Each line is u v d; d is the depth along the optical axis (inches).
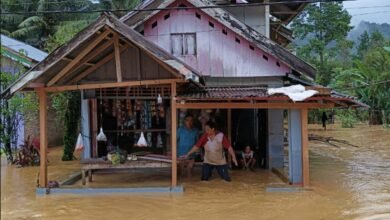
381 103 1258.0
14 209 357.4
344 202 370.9
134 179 479.5
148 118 542.3
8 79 562.3
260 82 524.4
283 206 359.9
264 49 508.1
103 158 454.9
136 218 330.0
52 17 1391.5
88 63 423.2
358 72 1317.7
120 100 537.0
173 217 331.0
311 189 418.6
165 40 523.8
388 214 329.1
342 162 615.2
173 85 420.2
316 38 1745.8
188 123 493.0
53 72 413.4
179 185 426.3
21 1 1384.1
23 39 1368.1
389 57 1280.8
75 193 414.3
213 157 465.1
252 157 541.0
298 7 666.8
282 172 495.5
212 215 335.0
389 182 459.5
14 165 594.2
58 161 632.4
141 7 526.9
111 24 390.3
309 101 418.9
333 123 1424.7
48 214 343.3
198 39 521.7
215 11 508.1
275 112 541.6
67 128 637.9
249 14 585.6
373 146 815.1
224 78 526.6
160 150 541.0
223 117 559.5
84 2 1406.3
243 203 371.2
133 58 426.9
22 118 647.1
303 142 426.6
